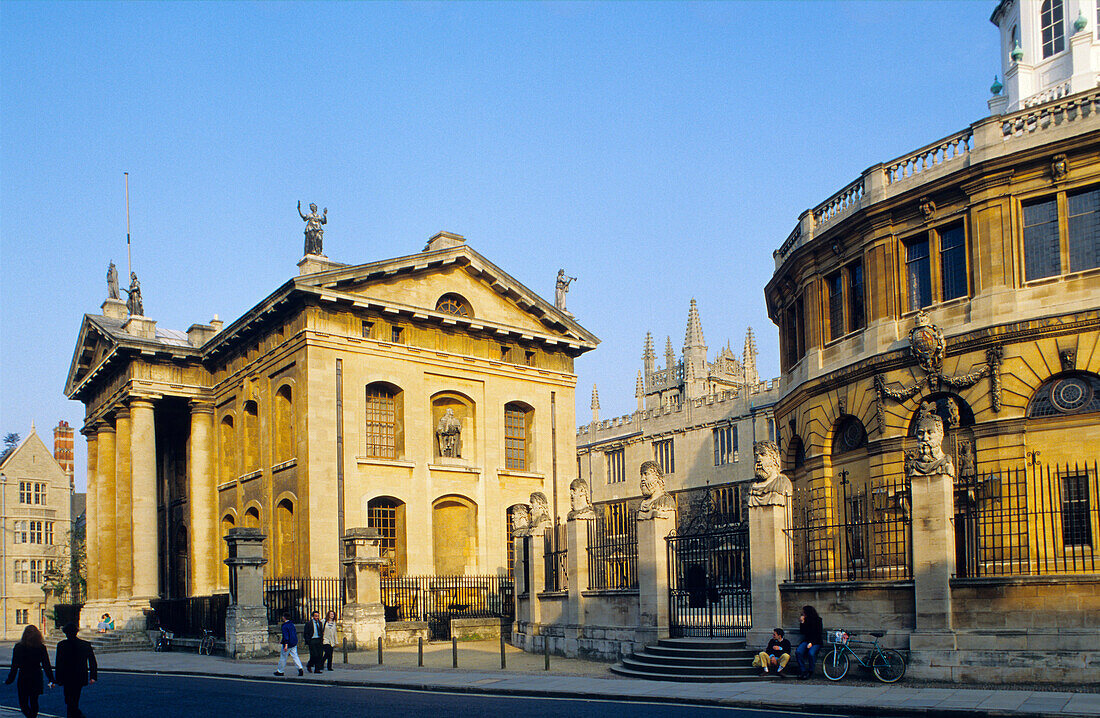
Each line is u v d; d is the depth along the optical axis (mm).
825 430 37812
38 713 23594
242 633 39781
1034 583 22203
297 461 46812
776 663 24906
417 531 49062
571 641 33906
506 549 52906
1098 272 30078
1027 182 31531
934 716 18922
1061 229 30859
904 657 23484
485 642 42969
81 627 59125
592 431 105000
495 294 54656
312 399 46375
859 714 19609
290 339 48094
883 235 35438
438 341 51625
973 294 32438
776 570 26531
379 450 49406
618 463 101125
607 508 100938
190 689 28781
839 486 37250
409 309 49656
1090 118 30469
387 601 46531
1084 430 29797
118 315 63969
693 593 29359
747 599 28203
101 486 60625
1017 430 30750
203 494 55438
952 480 23969
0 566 88000
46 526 91812
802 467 40906
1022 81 45719
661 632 29375
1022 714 18141
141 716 22781
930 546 23562
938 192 33500
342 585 42156
